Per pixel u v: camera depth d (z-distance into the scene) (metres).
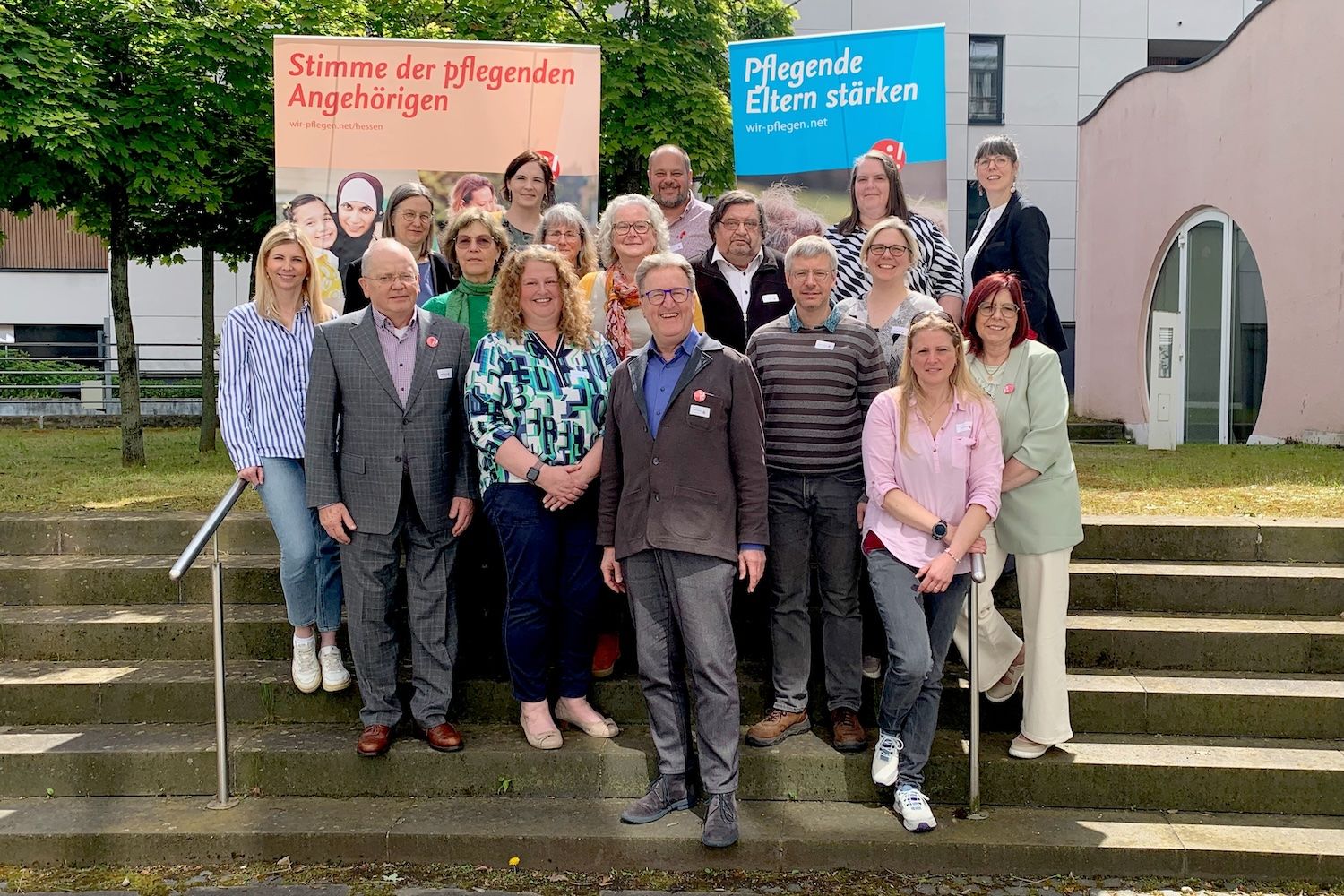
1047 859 3.57
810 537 4.07
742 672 4.43
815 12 19.14
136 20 7.52
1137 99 12.27
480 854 3.66
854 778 3.91
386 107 5.78
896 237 4.07
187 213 9.87
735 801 3.72
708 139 10.65
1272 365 10.00
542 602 3.96
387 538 3.91
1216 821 3.76
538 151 5.85
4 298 20.11
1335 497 5.69
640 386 3.72
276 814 3.82
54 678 4.36
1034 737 3.88
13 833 3.68
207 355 9.51
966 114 19.55
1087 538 5.00
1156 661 4.45
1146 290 12.09
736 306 4.59
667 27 11.13
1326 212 9.11
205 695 4.32
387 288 3.86
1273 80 9.79
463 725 4.29
